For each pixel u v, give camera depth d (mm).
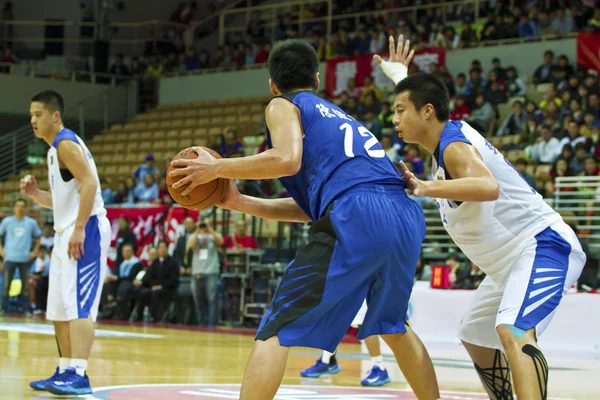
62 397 4375
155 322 13305
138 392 4648
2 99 20703
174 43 23516
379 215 3068
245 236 13086
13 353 6891
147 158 16469
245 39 22078
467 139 3293
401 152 14508
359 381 5945
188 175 3002
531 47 17188
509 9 18172
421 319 10031
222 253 12922
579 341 9273
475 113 15938
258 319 12602
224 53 21688
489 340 3621
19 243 13812
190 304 13180
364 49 18906
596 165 12234
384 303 3211
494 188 3094
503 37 17781
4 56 22562
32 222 14023
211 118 19734
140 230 14383
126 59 24344
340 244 3018
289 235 13820
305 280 3020
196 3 24547
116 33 24391
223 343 9219
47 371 5598
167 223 14102
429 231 12961
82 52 23547
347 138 3184
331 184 3117
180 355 7457
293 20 21641
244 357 7426
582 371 7059
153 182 16047
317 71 3371
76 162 4684
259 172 2967
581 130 13719
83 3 23828
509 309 3271
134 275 13523
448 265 10586
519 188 3414
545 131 13789
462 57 17969
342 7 20891
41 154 20453
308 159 3170
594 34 16031
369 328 3256
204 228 12523
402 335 3336
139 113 22406
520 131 14961
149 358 7051
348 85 18344
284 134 3039
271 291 12617
